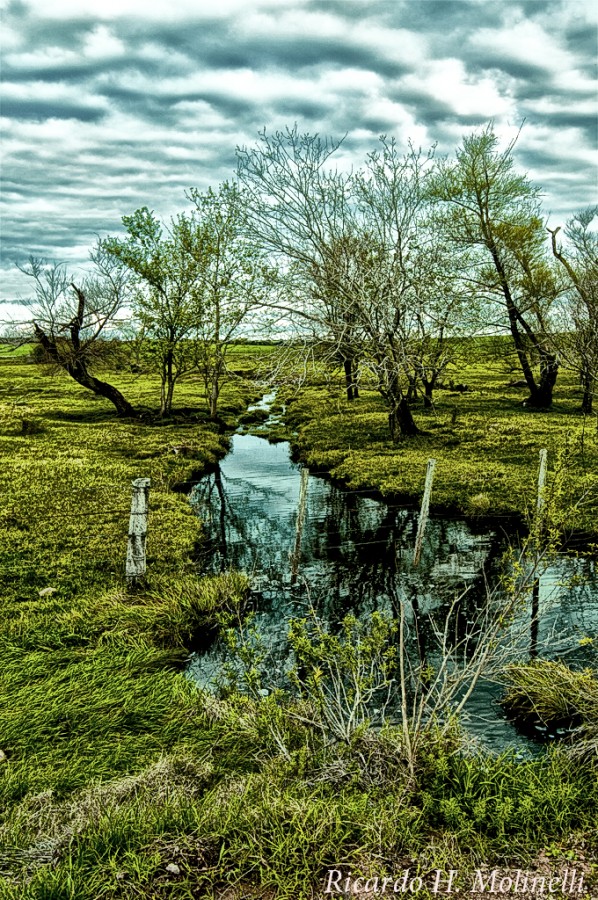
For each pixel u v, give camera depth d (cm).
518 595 716
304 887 482
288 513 1981
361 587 1328
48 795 611
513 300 4056
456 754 647
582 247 3475
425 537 1669
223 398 5591
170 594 1163
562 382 5925
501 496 1928
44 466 2425
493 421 3519
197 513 1988
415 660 987
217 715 776
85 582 1259
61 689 833
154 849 514
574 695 792
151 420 3978
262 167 2488
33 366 9350
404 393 4428
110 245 3862
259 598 1270
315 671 677
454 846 521
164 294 3981
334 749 642
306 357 2525
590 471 2134
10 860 513
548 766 637
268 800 562
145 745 723
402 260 2622
